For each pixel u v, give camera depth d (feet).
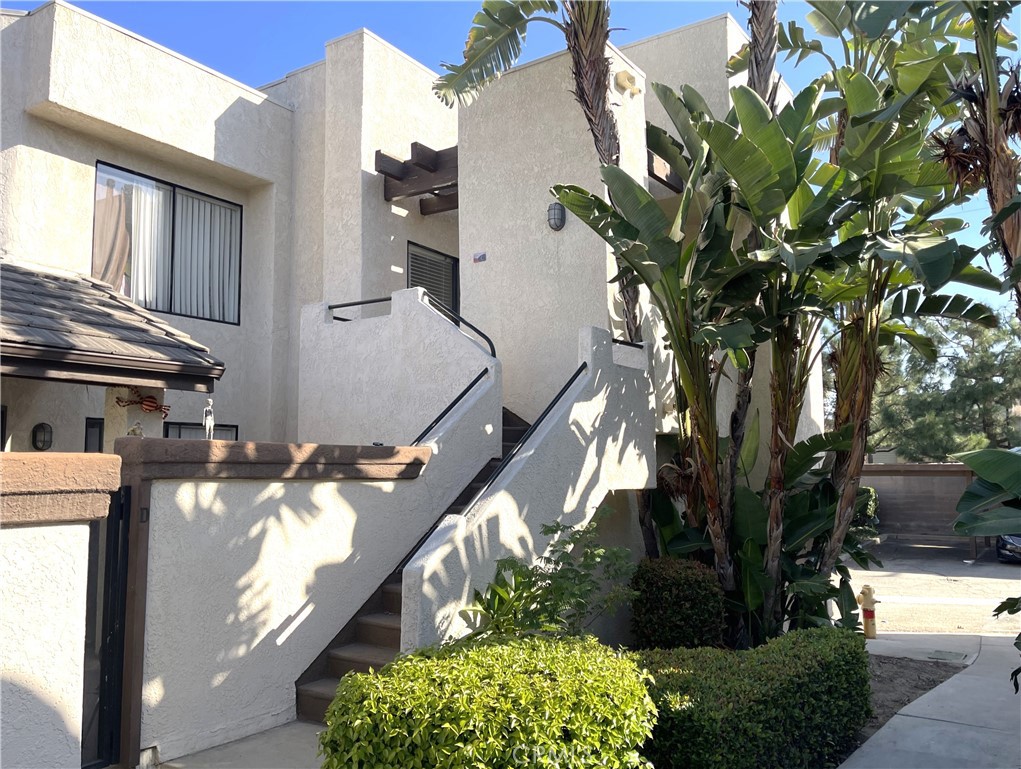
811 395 46.88
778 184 25.94
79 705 12.19
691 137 27.96
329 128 42.86
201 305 40.47
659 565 28.19
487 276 36.40
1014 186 22.98
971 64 25.75
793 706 19.27
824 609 31.89
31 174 33.32
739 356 26.32
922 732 23.53
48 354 22.85
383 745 13.25
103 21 34.68
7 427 30.45
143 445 18.02
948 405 86.02
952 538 85.10
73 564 12.23
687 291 27.48
